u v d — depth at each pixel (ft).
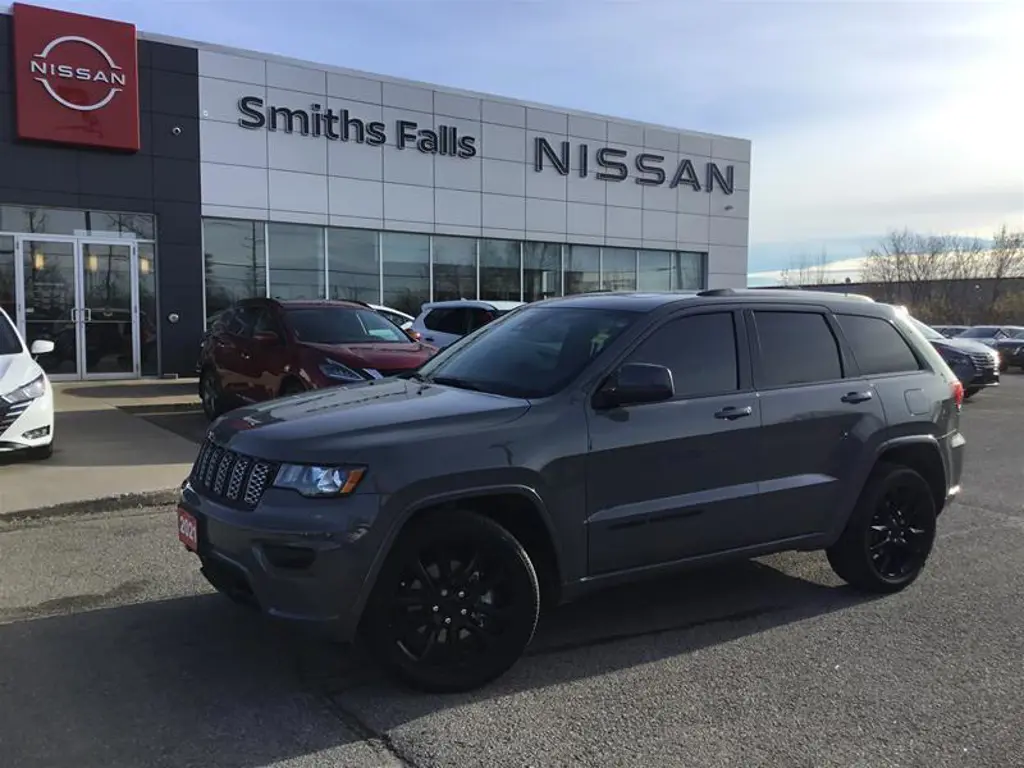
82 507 22.74
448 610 12.29
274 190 56.75
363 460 11.62
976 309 219.41
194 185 53.93
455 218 64.64
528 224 68.44
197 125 53.72
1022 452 34.53
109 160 51.19
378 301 61.98
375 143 60.59
